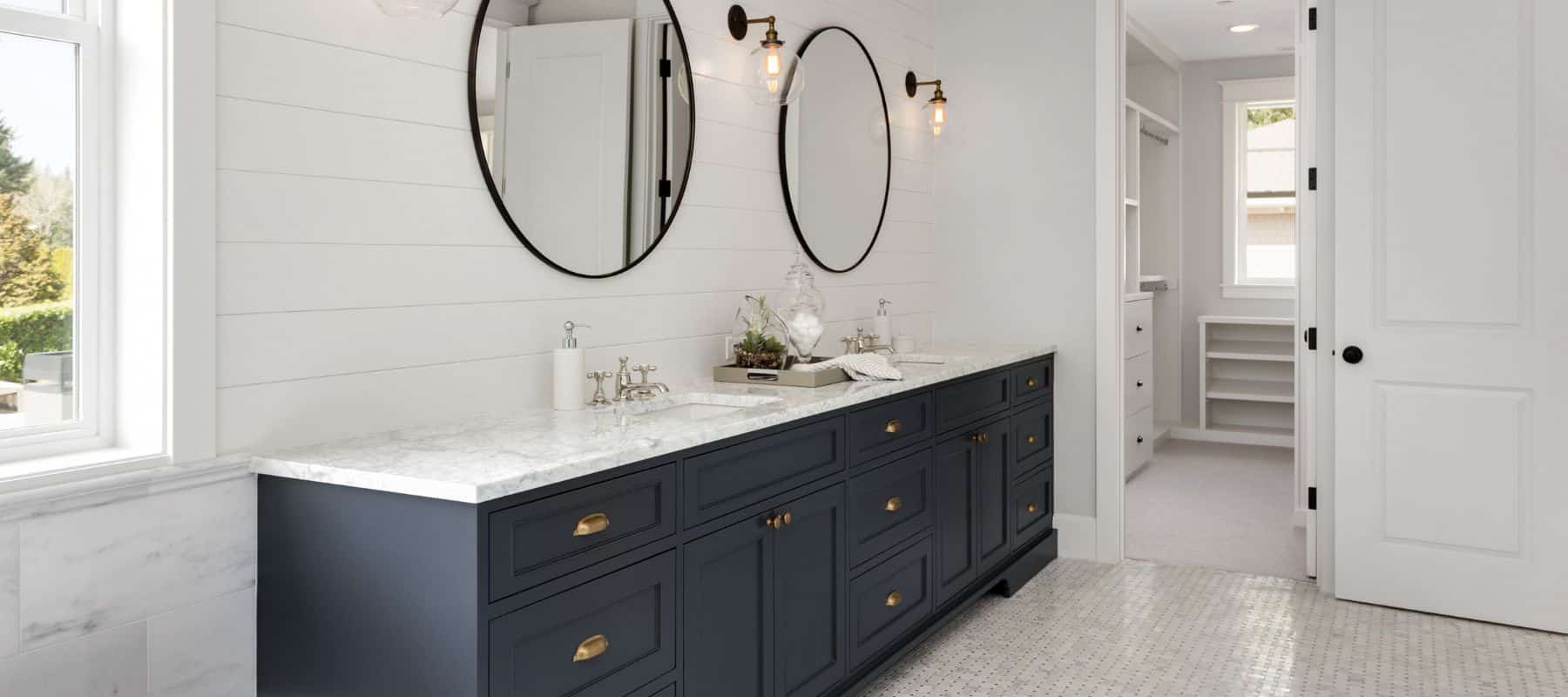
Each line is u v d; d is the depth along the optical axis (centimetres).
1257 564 399
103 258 173
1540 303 316
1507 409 322
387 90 204
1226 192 662
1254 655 304
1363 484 346
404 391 210
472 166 223
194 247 171
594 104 255
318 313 193
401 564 165
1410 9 329
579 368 239
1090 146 399
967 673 294
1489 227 321
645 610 195
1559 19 310
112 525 163
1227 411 682
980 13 420
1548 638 315
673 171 283
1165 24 562
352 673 173
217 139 175
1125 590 368
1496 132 319
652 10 274
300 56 188
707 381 294
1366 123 337
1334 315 352
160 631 171
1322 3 347
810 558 248
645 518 193
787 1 334
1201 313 676
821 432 251
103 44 171
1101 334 399
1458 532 331
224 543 180
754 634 229
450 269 220
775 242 332
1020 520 378
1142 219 679
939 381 311
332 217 195
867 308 384
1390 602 344
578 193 251
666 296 284
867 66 380
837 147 362
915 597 302
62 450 168
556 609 173
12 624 151
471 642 159
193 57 170
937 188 432
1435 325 331
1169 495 520
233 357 179
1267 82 645
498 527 161
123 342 174
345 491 171
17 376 164
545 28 241
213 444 176
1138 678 289
